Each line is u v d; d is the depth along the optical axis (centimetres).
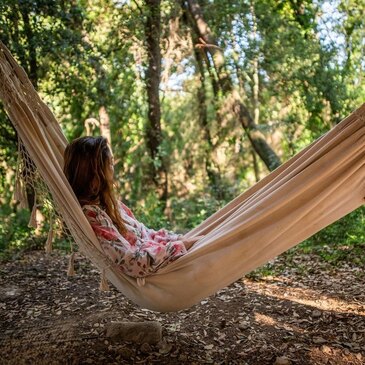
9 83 285
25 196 306
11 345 358
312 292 471
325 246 673
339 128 290
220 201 1031
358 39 933
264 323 394
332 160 288
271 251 296
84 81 816
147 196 1076
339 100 891
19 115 284
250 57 911
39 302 449
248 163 1275
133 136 1073
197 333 374
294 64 907
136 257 288
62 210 290
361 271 539
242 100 1011
